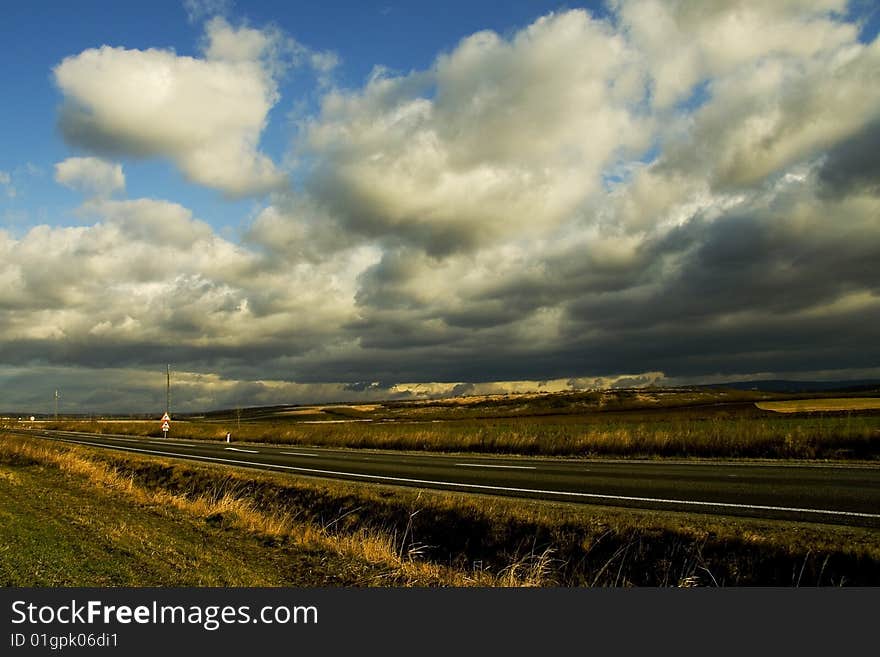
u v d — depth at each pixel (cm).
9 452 2517
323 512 1512
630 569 947
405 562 987
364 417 13500
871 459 1888
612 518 1078
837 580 791
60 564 787
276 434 4759
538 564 915
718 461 2064
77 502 1341
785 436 2211
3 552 816
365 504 1452
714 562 891
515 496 1412
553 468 2025
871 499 1175
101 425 8381
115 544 913
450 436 3362
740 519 1030
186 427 7006
